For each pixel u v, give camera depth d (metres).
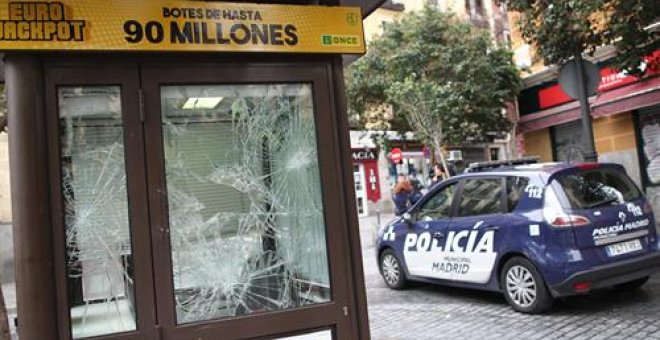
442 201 7.97
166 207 3.07
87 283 2.96
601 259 6.20
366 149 25.59
